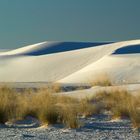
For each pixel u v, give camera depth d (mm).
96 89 54750
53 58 194125
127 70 112125
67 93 53500
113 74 110688
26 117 31750
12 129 26281
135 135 23500
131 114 30641
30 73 183750
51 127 26844
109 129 26328
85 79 115500
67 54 197750
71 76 126625
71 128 26391
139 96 42875
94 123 29516
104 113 35969
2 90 43656
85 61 189875
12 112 30469
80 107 35188
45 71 183250
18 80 178125
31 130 25734
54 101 40250
